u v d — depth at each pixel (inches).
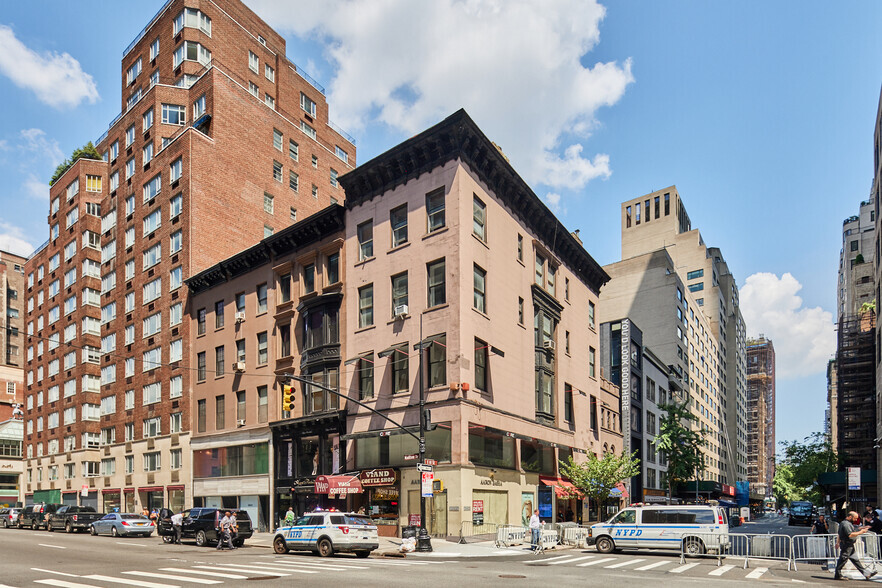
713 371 4347.9
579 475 1539.1
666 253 3314.5
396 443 1272.1
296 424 1480.1
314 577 641.6
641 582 631.8
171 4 2400.3
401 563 828.0
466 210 1282.0
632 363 2384.4
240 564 792.9
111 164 2433.6
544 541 1091.9
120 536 1421.0
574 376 1774.1
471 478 1179.3
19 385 3565.5
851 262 4461.1
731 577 711.7
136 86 2532.0
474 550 1023.0
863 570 714.8
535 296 1566.2
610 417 2092.8
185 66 2288.4
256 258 1716.3
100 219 2508.6
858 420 2915.8
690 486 2908.5
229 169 2116.1
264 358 1662.2
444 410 1198.3
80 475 2313.0
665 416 2807.6
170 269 2028.8
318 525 952.9
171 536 1243.8
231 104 2162.9
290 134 2415.1
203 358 1868.8
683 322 3412.9
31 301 2906.0
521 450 1414.9
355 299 1423.5
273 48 2748.5
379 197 1418.6
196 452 1827.0
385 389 1310.3
